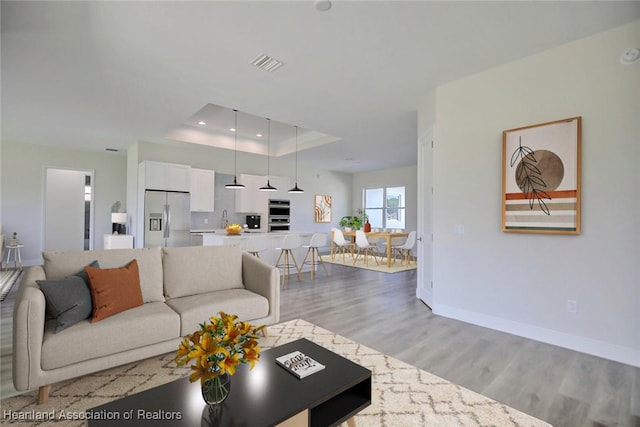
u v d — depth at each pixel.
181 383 1.50
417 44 2.75
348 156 7.79
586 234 2.67
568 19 2.41
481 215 3.28
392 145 6.54
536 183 2.88
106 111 4.43
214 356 1.25
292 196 8.94
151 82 3.51
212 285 2.95
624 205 2.50
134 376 2.20
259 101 4.08
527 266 2.98
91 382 2.12
